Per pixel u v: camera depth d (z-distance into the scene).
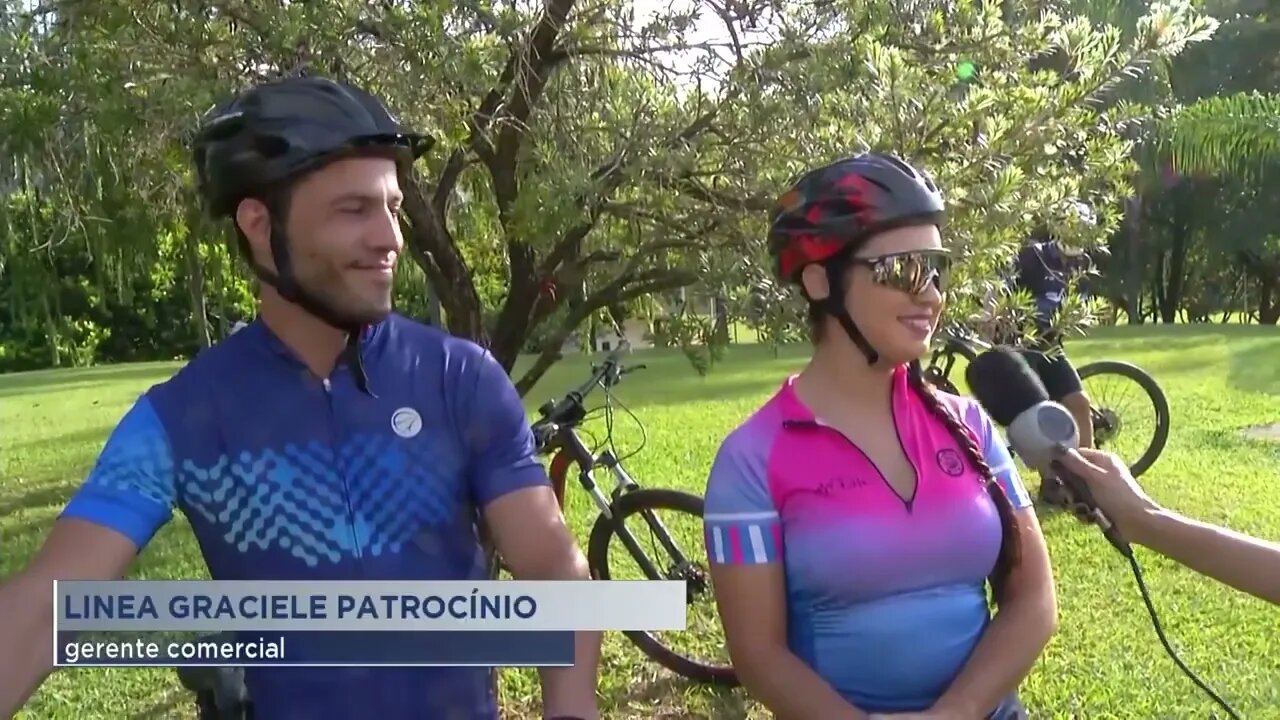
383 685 1.55
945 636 1.78
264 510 1.51
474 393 1.61
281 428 1.52
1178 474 6.18
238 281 5.20
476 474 1.62
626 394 10.66
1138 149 11.71
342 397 1.55
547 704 1.56
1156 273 28.28
